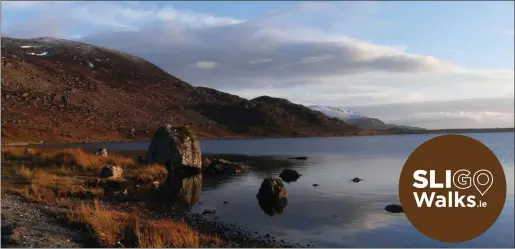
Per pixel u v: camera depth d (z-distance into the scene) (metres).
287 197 26.78
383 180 37.06
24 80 162.50
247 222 20.12
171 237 13.81
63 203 18.66
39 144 103.88
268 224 19.81
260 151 86.75
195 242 13.94
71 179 26.09
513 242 17.92
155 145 39.16
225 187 31.53
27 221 13.73
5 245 11.02
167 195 26.11
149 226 14.81
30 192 20.95
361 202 25.80
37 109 141.12
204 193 28.50
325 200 26.55
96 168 30.94
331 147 106.62
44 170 28.30
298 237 17.72
